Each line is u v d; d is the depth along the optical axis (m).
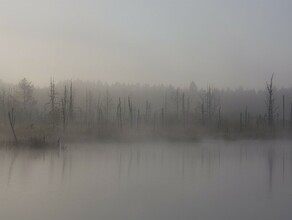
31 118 91.44
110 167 37.94
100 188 27.70
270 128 84.25
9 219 20.03
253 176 33.41
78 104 153.75
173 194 25.98
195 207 22.73
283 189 27.88
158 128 82.75
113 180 30.89
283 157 47.72
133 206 22.78
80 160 42.78
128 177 32.31
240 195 25.89
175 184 29.52
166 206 22.86
